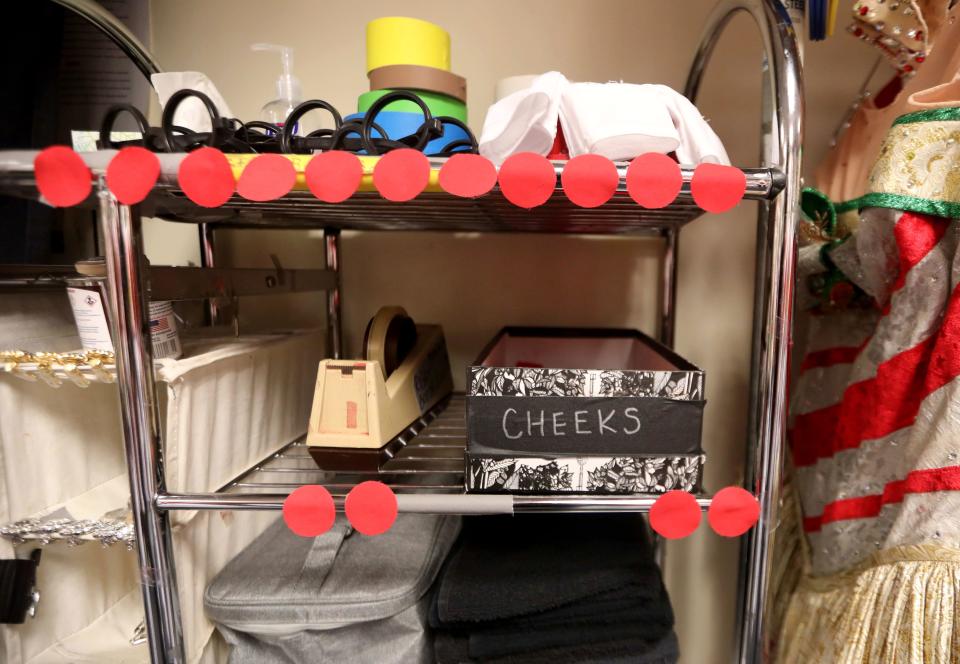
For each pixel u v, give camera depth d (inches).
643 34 31.4
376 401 20.8
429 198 19.9
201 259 30.6
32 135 25.1
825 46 31.4
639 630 21.4
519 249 33.4
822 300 26.9
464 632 21.7
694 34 31.3
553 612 21.3
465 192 16.2
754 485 19.6
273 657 22.0
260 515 26.1
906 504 20.6
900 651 20.3
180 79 21.4
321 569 22.5
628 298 33.5
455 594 20.9
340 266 33.6
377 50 22.0
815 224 26.3
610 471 19.0
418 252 33.6
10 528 19.9
